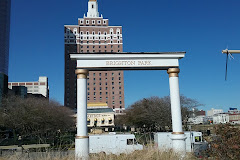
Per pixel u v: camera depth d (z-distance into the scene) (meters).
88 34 143.25
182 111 53.22
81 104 17.03
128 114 71.81
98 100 134.50
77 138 16.52
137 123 62.81
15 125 38.50
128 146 24.88
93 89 135.25
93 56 17.89
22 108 40.69
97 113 92.56
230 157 8.12
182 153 11.98
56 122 48.88
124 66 18.08
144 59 18.30
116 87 136.50
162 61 18.39
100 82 136.38
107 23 145.88
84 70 17.59
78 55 17.81
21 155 13.48
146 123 60.41
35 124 40.56
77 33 142.38
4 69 77.56
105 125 91.81
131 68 18.27
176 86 18.02
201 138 27.84
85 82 17.59
